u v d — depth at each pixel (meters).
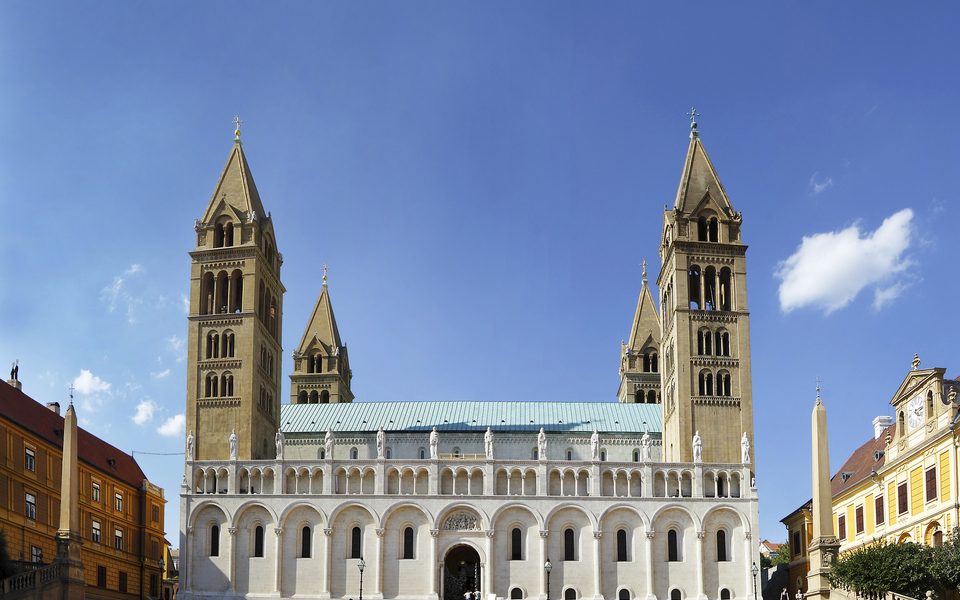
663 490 120.94
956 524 86.69
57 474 107.38
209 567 117.75
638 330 167.75
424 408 142.12
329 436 122.31
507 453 135.00
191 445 121.75
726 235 131.38
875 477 106.62
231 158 136.38
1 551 81.25
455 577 120.31
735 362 127.00
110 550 119.19
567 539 118.88
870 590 76.81
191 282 131.25
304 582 116.88
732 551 118.19
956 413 88.12
